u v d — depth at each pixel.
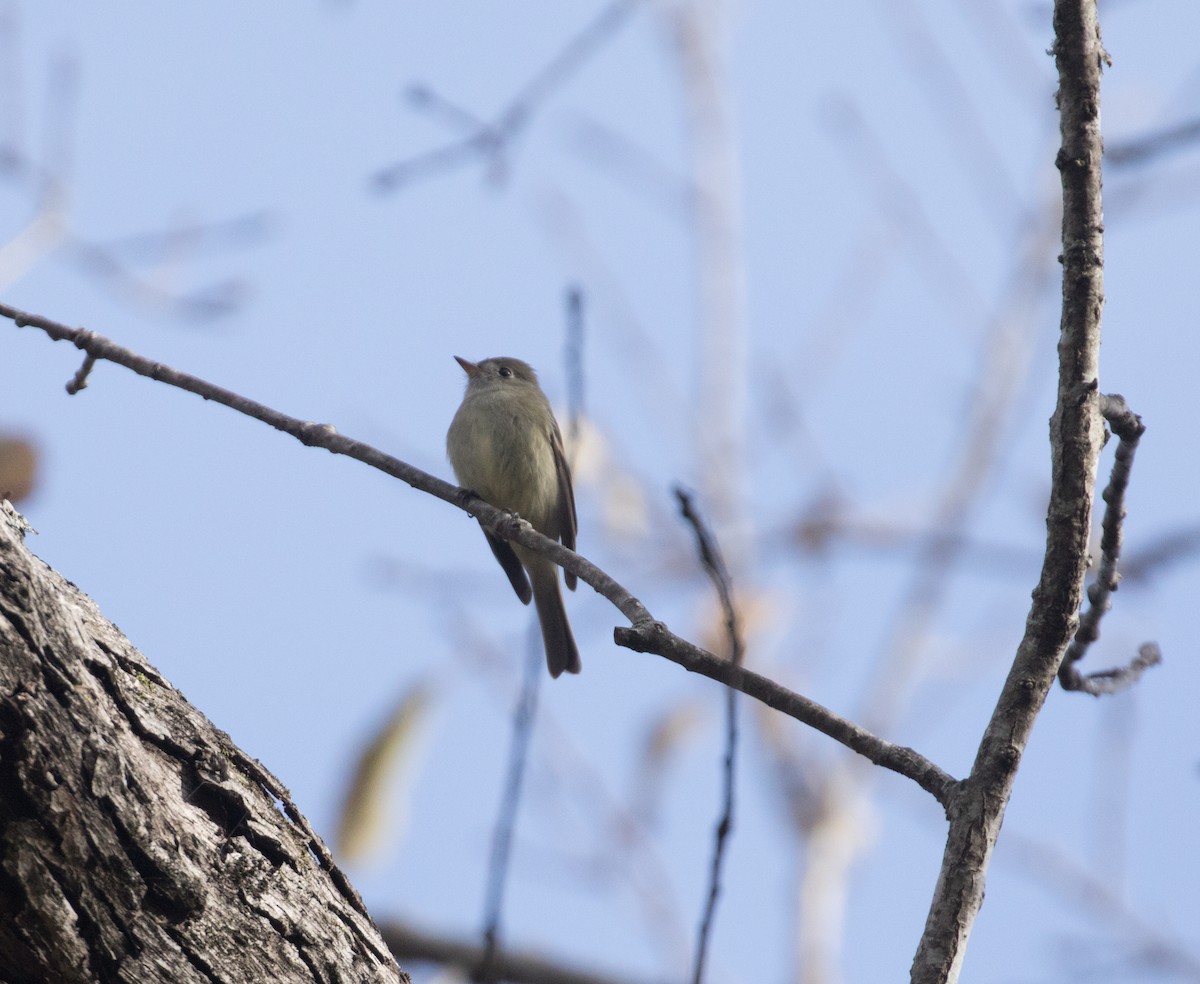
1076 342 5.46
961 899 5.12
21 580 5.30
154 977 5.38
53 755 5.20
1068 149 5.51
